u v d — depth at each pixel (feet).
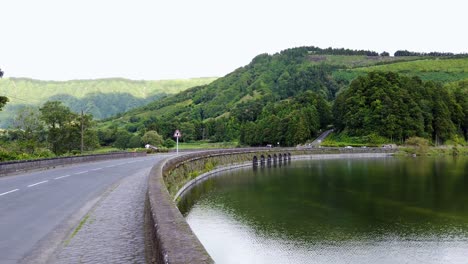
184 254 16.28
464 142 463.42
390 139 436.76
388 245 75.25
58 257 25.96
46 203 48.39
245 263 64.08
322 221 91.91
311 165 252.83
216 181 155.94
